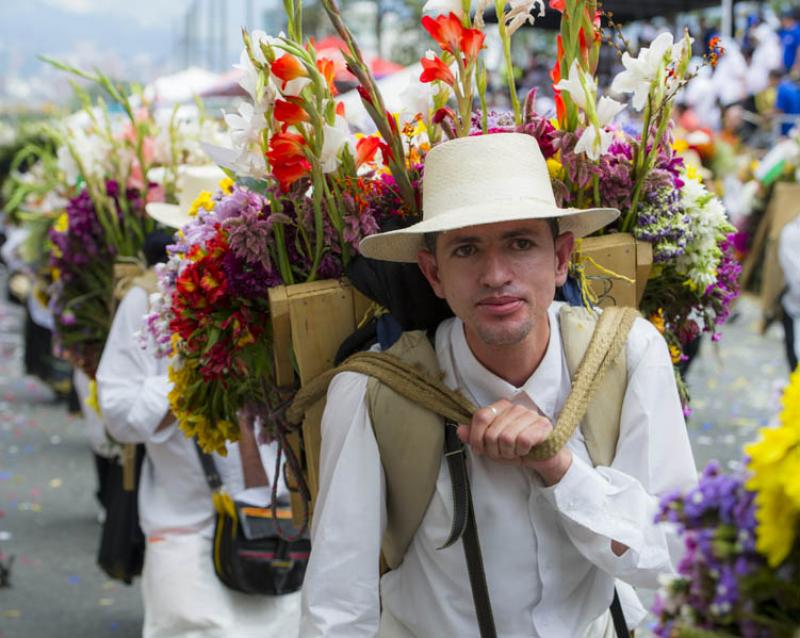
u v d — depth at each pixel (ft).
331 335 9.74
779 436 5.73
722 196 29.43
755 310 46.44
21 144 39.19
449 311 9.45
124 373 14.25
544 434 8.25
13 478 28.25
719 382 35.53
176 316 10.13
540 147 9.83
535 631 8.77
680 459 8.82
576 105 9.87
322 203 9.73
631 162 10.12
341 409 8.96
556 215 8.07
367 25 71.61
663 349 8.94
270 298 9.65
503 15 9.78
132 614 19.75
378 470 8.79
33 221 23.79
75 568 21.93
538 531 8.70
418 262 8.99
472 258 8.35
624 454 8.77
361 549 8.69
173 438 13.88
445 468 8.70
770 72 53.57
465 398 8.66
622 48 29.58
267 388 10.30
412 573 9.02
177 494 13.99
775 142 48.39
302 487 10.37
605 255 9.95
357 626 8.64
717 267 10.85
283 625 13.92
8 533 23.95
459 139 8.54
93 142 17.02
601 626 9.30
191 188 15.34
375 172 10.09
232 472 13.78
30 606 19.97
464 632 8.80
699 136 29.99
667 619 6.30
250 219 9.67
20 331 54.03
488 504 8.68
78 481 28.07
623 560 8.39
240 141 9.58
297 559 13.61
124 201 16.62
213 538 13.94
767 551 5.76
